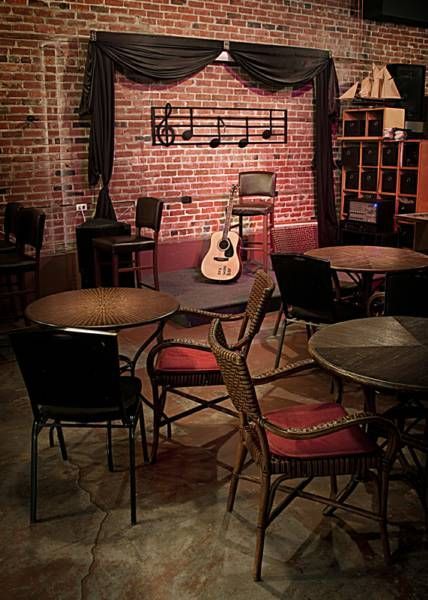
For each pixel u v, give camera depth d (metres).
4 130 5.15
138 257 5.39
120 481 2.69
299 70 6.50
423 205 6.44
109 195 5.80
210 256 5.82
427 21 7.27
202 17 5.96
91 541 2.28
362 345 2.38
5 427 3.24
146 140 5.89
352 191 7.13
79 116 5.47
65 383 2.29
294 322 3.82
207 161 6.30
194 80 6.04
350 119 6.96
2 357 4.30
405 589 2.02
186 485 2.65
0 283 5.21
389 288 3.27
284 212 6.97
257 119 6.52
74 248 5.68
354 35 7.04
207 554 2.20
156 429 2.81
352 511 2.14
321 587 2.03
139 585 2.05
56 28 5.23
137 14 5.60
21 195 5.33
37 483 2.68
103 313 2.80
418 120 7.20
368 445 2.09
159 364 2.81
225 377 2.08
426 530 2.32
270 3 6.34
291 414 2.34
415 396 2.60
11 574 2.11
